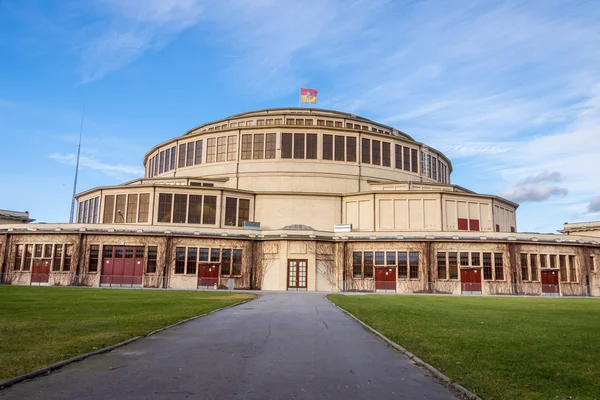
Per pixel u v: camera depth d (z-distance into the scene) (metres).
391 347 14.63
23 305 25.55
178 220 62.19
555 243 58.25
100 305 26.70
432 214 63.59
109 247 56.44
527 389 9.74
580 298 49.72
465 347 14.41
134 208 63.25
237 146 71.81
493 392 9.49
